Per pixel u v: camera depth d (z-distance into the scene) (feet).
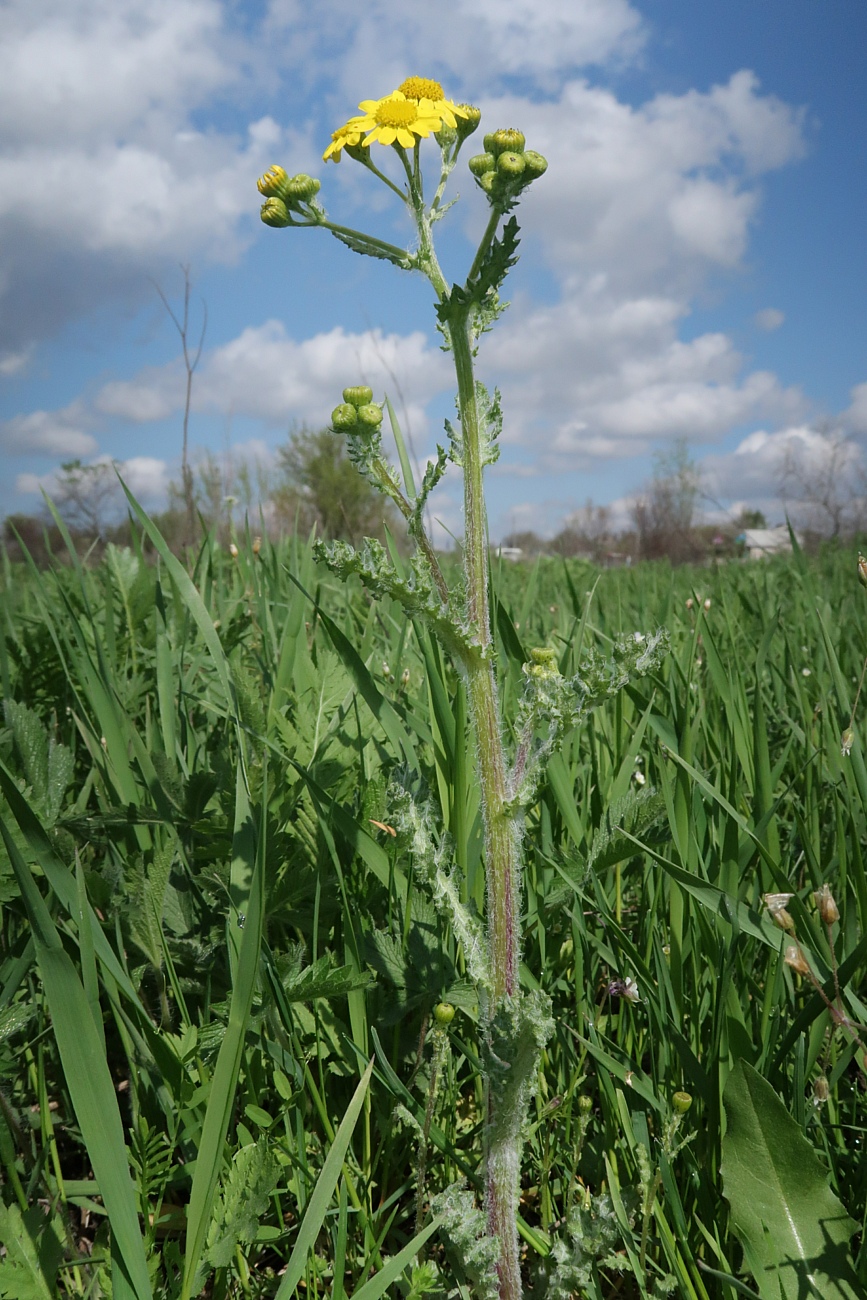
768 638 1.63
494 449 1.01
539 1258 1.05
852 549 5.91
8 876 1.16
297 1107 1.01
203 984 1.21
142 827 1.35
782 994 1.10
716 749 1.49
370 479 1.02
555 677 0.99
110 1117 0.78
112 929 1.18
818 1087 0.94
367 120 1.01
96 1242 0.95
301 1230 0.83
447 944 1.22
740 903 1.02
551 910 1.24
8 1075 1.04
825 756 1.53
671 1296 0.95
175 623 2.09
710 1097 0.99
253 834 1.12
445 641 0.99
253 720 1.35
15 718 1.25
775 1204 0.90
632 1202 0.94
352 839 1.14
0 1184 0.99
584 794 1.46
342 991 1.07
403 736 1.28
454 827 1.25
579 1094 1.13
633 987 1.10
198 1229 0.83
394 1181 1.08
